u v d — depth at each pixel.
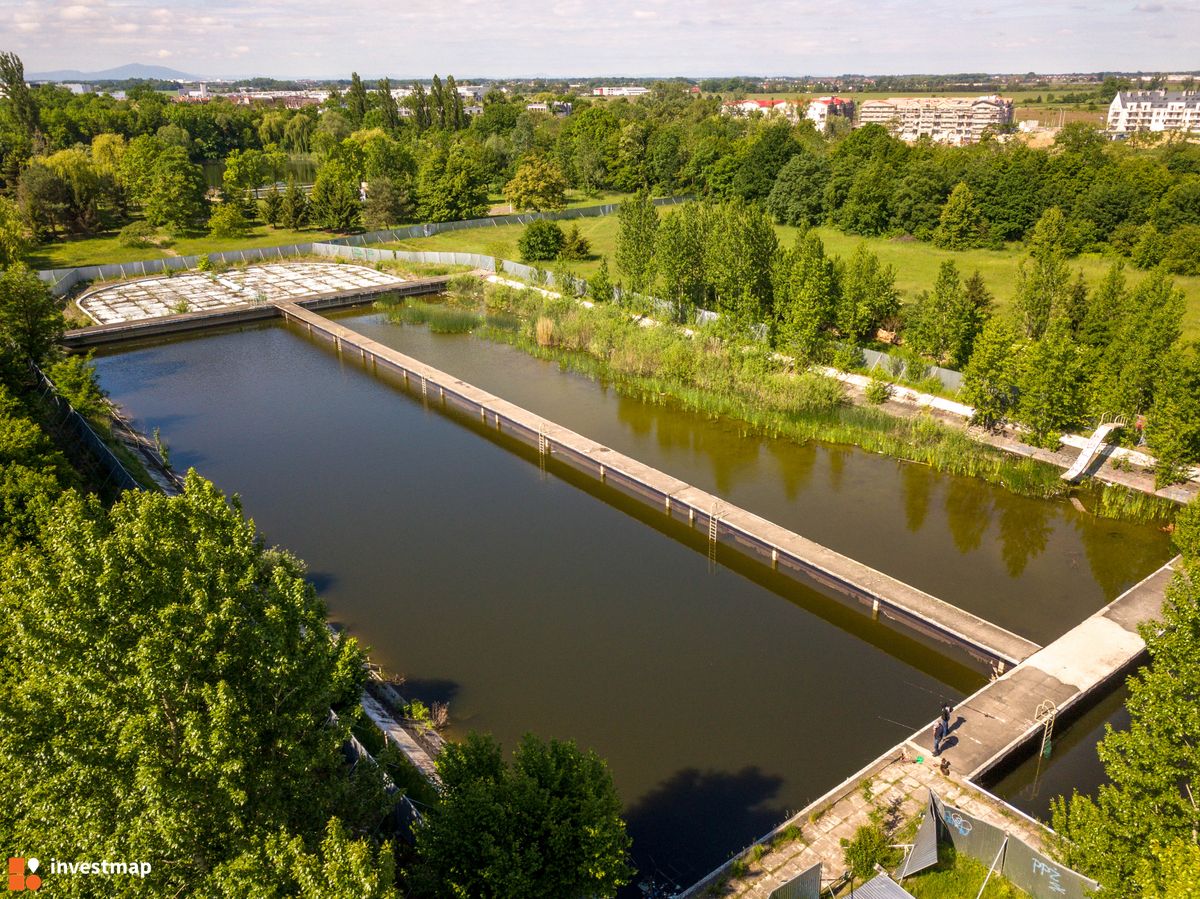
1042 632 27.64
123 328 60.41
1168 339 36.22
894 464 39.88
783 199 98.88
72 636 13.11
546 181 102.44
